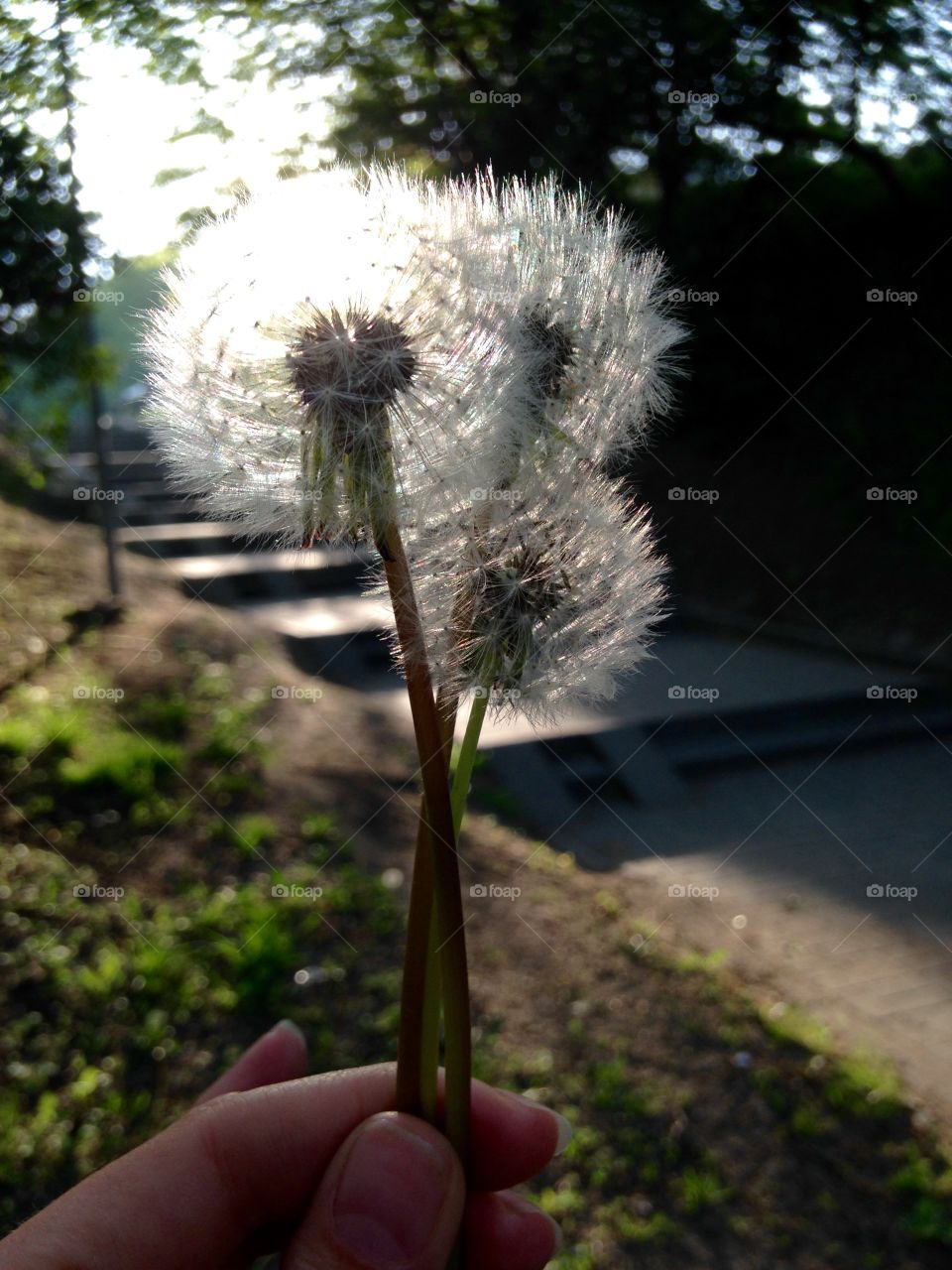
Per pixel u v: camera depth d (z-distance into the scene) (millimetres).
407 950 117
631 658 120
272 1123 125
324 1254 113
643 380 112
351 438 99
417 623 103
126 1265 114
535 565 111
